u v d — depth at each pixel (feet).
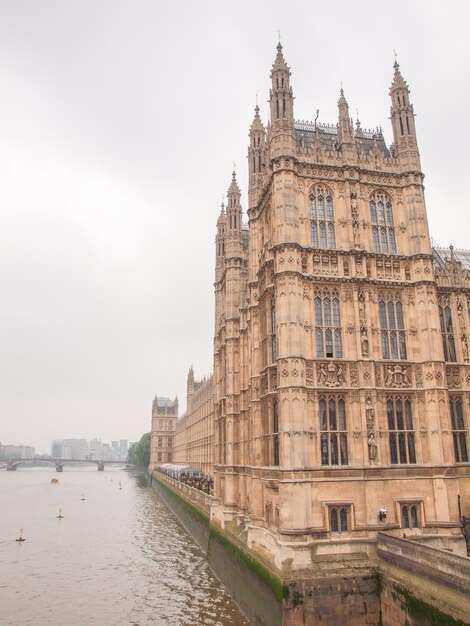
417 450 118.32
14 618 124.47
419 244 128.88
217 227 240.53
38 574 167.63
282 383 113.70
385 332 124.57
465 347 133.90
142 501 409.08
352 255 125.18
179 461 646.33
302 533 104.68
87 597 141.18
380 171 133.49
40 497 446.19
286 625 95.55
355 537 108.27
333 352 120.47
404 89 138.62
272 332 129.59
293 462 108.06
